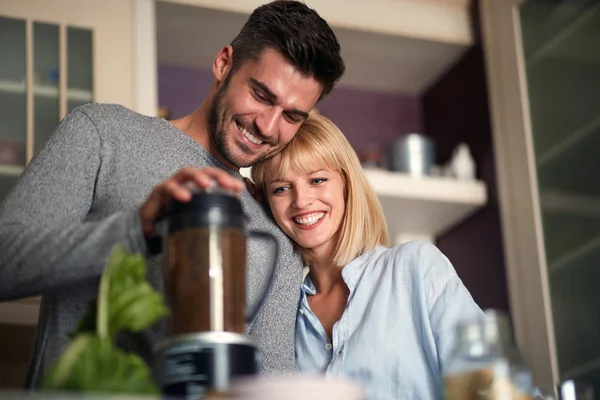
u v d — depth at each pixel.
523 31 3.41
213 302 1.21
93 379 0.98
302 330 2.06
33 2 3.07
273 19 1.85
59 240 1.39
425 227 3.68
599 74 3.01
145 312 1.10
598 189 2.95
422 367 1.91
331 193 2.08
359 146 3.78
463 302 1.93
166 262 1.26
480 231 3.49
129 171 1.72
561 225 3.11
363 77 3.82
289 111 1.85
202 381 1.15
